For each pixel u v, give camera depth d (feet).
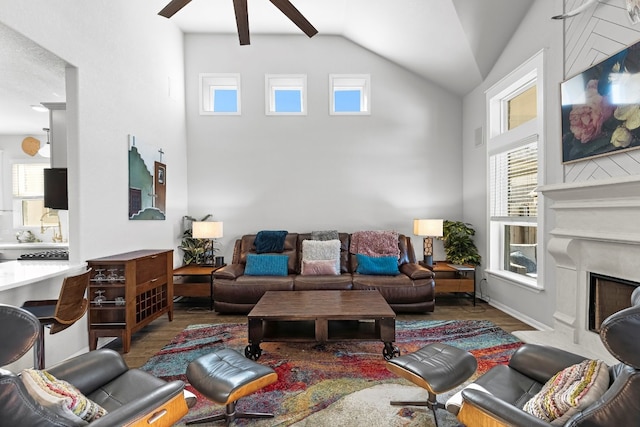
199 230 14.08
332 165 16.07
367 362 8.40
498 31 11.80
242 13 7.93
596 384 3.75
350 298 9.91
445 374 5.50
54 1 7.68
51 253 9.36
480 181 14.38
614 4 7.43
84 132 8.72
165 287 11.44
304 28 8.71
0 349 3.10
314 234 14.80
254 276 13.14
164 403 3.92
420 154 16.14
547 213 10.07
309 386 7.20
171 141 14.30
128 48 10.91
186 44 15.83
